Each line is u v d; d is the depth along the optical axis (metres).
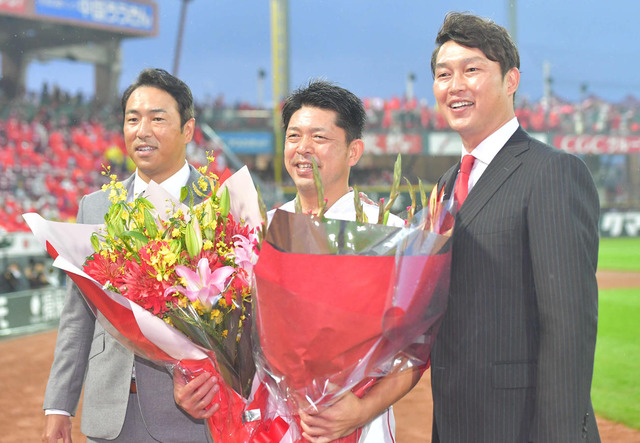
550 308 1.51
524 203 1.61
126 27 18.98
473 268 1.65
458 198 1.76
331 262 1.42
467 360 1.65
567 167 1.59
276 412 1.73
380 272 1.43
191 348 1.64
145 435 2.06
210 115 21.30
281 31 21.69
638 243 19.89
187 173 2.31
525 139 1.73
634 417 4.75
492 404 1.62
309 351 1.48
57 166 15.59
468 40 1.70
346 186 1.94
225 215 1.72
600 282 12.61
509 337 1.62
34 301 8.05
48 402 2.10
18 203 13.82
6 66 18.02
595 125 24.67
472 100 1.71
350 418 1.60
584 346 1.49
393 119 22.91
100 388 2.05
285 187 20.91
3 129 15.28
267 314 1.48
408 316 1.47
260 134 21.52
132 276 1.61
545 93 26.81
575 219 1.54
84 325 2.17
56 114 16.98
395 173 1.60
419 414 4.84
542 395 1.51
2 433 4.54
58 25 18.11
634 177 24.81
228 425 1.74
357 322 1.44
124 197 1.82
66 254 1.77
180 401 1.74
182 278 1.60
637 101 25.78
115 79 20.00
